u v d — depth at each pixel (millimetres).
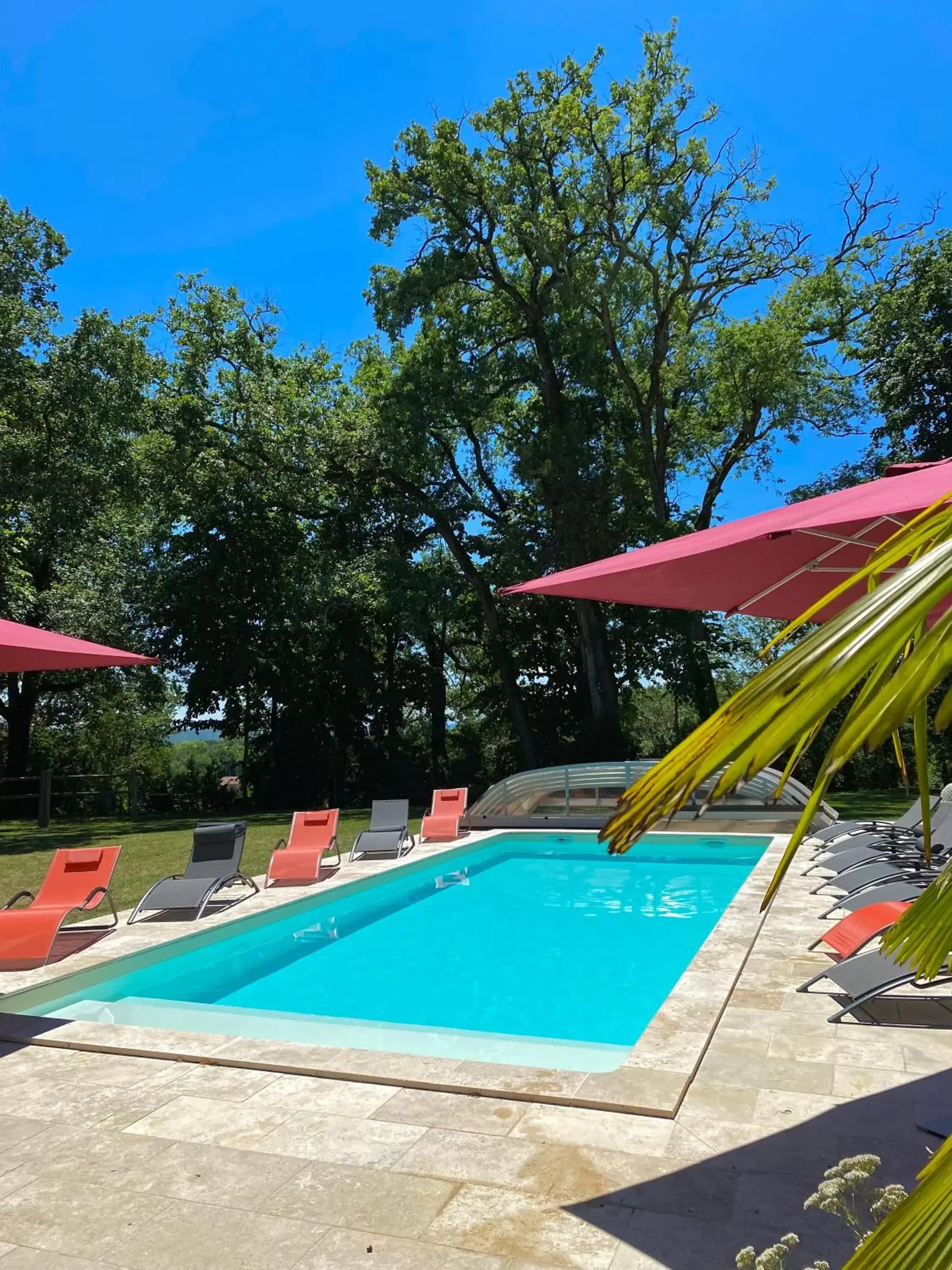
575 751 27094
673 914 10555
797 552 5285
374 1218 3564
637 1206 3580
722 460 30375
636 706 35344
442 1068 5102
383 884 11789
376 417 27484
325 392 28250
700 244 26141
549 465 25281
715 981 6555
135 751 32781
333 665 30188
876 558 1248
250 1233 3492
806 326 28906
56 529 23203
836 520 3107
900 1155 3906
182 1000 7754
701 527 30531
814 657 940
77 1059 5582
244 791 30562
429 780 31453
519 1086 4766
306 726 30234
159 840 17391
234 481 27266
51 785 24672
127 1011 6625
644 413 27312
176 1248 3412
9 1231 3562
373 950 9219
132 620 27438
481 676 34156
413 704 33562
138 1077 5230
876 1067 4891
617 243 25297
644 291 25578
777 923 8273
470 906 11148
